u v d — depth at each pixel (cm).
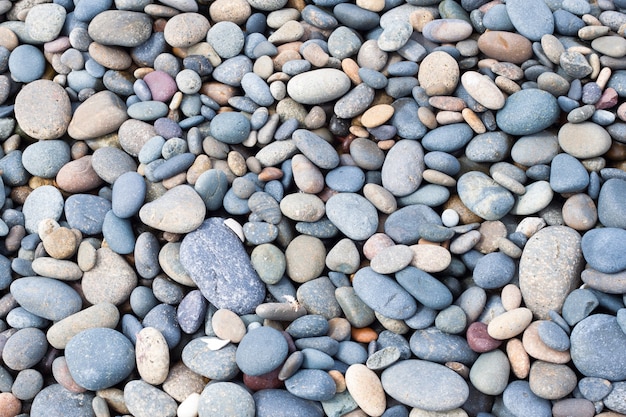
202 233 83
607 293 78
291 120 87
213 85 90
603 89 84
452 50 87
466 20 90
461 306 80
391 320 80
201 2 92
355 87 88
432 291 79
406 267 81
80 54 90
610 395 75
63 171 87
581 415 75
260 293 82
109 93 89
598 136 82
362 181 85
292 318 80
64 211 87
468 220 84
